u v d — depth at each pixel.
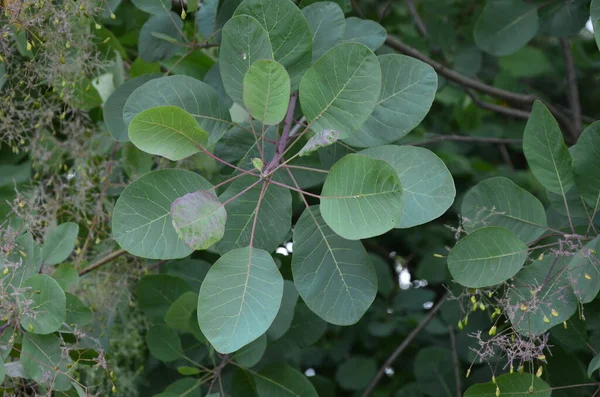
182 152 0.81
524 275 0.85
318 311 0.84
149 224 0.81
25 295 0.85
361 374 1.19
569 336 0.89
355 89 0.81
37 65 0.97
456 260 0.84
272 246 0.86
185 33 1.02
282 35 0.85
